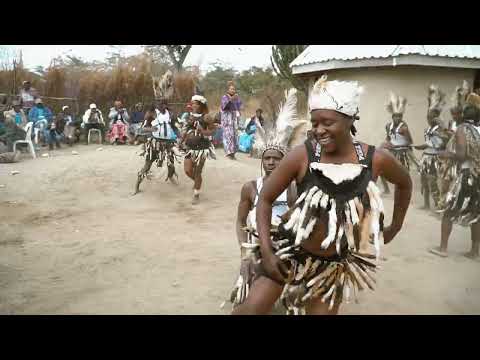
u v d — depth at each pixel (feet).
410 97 32.76
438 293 13.30
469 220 16.60
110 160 32.78
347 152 7.93
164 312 12.00
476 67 32.09
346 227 7.74
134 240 18.79
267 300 8.52
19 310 12.16
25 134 37.83
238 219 12.05
